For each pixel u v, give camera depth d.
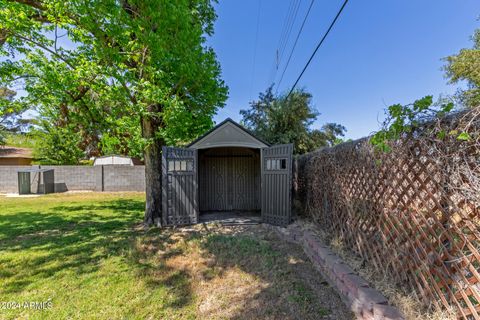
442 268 1.94
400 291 2.38
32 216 7.43
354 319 2.51
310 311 2.65
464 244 1.74
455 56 10.02
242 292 3.07
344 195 3.76
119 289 3.11
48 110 6.69
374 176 2.93
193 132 7.40
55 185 14.13
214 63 6.94
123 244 4.86
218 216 7.64
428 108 2.04
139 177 14.55
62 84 4.91
